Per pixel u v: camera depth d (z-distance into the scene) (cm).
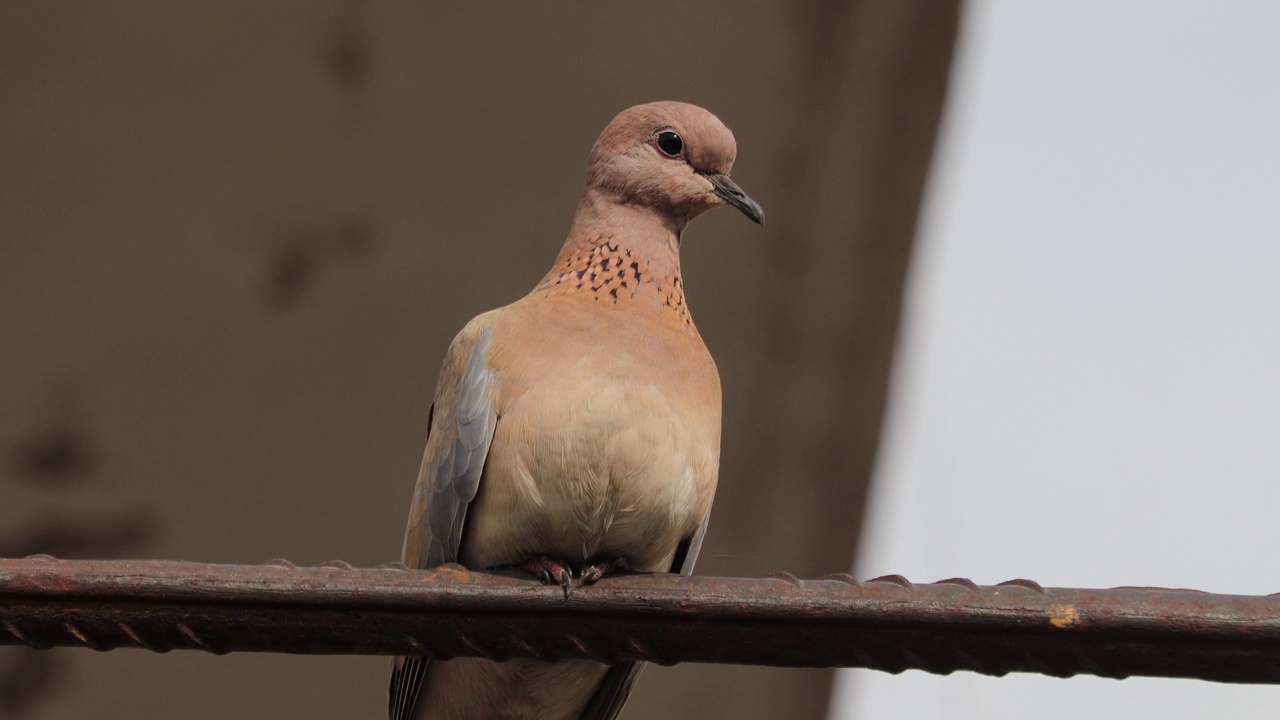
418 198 1341
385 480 1413
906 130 1281
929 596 560
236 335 1366
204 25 1267
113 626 562
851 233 1327
